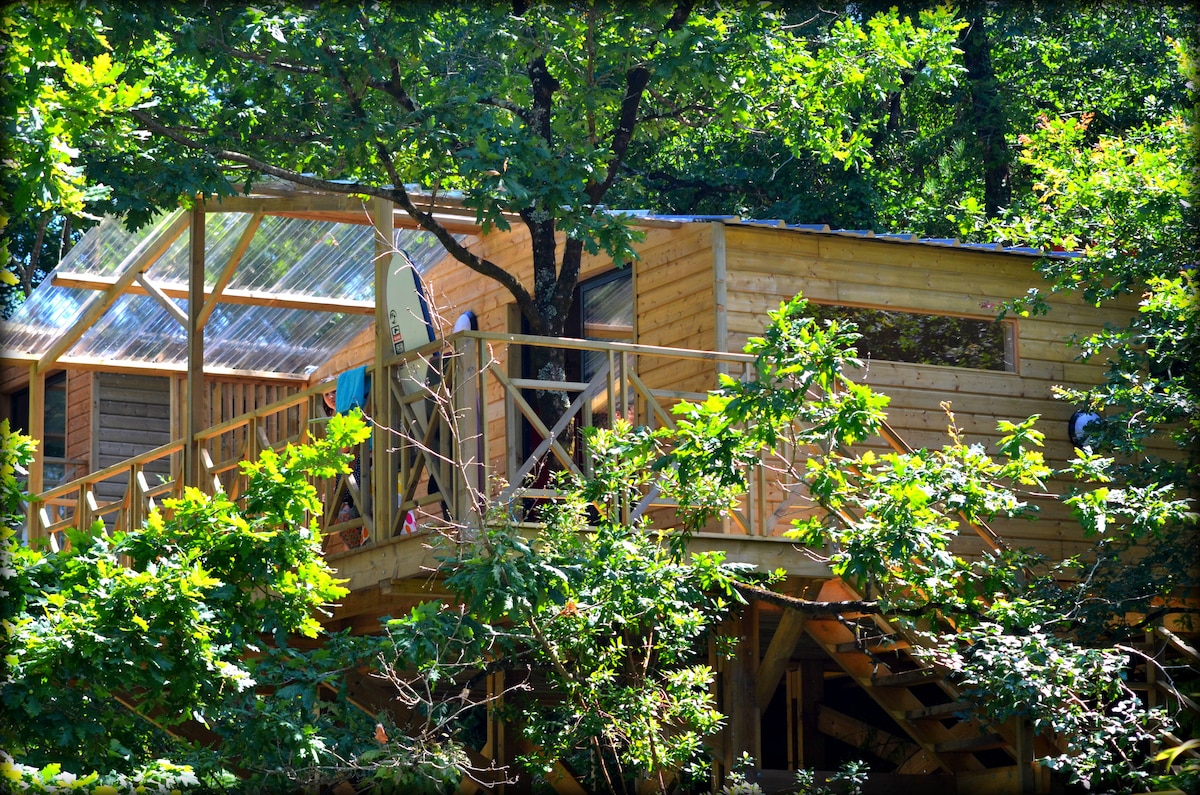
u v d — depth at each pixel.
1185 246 11.05
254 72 11.22
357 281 14.61
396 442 10.18
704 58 11.28
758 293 11.85
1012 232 12.04
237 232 13.14
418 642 8.00
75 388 18.98
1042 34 24.23
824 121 14.07
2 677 6.44
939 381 12.43
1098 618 9.29
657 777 9.37
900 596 9.11
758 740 10.28
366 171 12.13
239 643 7.41
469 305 14.74
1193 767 7.57
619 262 11.10
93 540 7.16
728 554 9.82
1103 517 8.84
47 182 6.38
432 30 11.74
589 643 8.69
